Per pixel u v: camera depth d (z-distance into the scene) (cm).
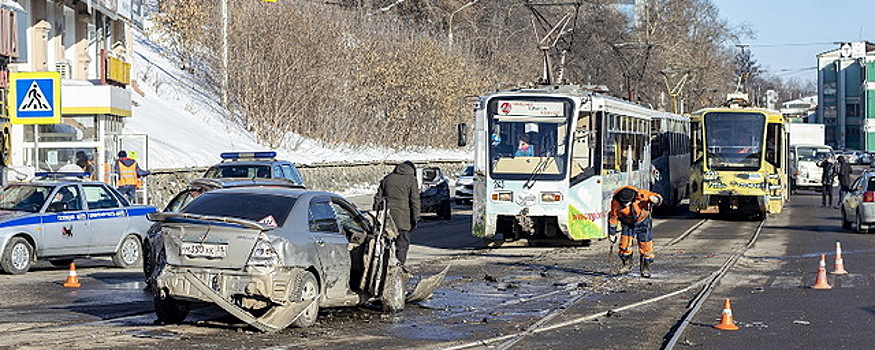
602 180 3225
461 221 4603
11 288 2205
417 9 10831
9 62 4022
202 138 5997
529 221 3158
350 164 6756
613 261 2831
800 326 1748
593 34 10488
